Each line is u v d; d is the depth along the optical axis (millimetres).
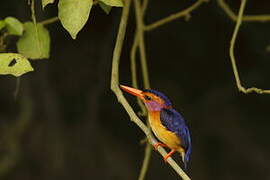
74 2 4797
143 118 13414
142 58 7598
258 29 12375
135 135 13617
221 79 13234
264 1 12156
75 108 12922
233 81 13148
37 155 12602
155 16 12156
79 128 12984
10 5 10734
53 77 12586
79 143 12984
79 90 12852
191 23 12508
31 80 12203
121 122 13531
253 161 13562
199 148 13617
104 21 12203
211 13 12320
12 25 6258
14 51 8781
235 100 13344
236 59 12883
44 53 6375
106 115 13414
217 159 13664
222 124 13492
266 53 12562
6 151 12438
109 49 12477
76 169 12883
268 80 12852
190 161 13617
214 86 13320
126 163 13406
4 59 5129
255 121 13492
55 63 12523
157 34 12727
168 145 6250
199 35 12680
